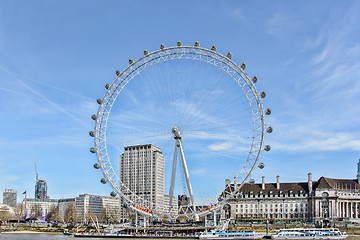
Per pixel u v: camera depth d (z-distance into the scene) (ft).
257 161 519.60
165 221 626.23
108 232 614.75
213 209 548.72
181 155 540.93
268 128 521.24
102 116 544.62
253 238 554.87
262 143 519.60
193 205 547.49
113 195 537.24
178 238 556.92
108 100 548.31
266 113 524.93
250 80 524.11
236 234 549.95
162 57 545.85
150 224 620.49
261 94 526.16
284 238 551.59
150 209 556.51
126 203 550.36
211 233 548.31
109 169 540.11
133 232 599.98
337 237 556.92
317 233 558.56
